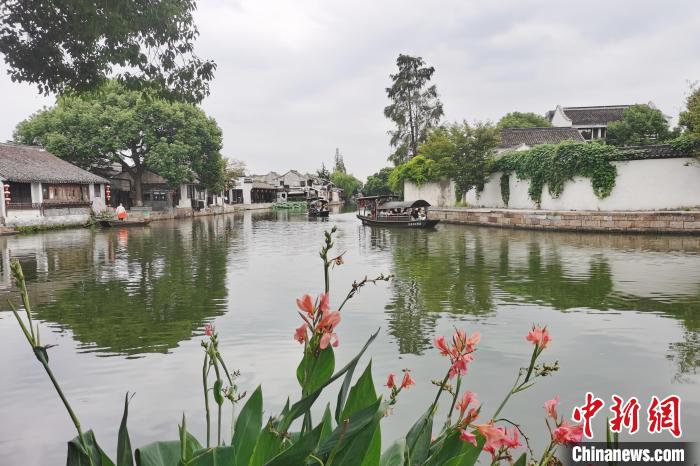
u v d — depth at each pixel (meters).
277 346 6.54
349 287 10.70
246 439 1.67
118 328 7.57
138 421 4.56
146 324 7.78
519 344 6.46
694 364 5.71
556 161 26.34
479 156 31.98
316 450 1.45
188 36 5.24
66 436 4.29
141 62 5.19
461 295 9.62
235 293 10.18
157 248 19.64
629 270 12.15
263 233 27.61
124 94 38.88
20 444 4.16
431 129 46.19
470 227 28.28
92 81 5.32
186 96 5.59
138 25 4.92
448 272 12.46
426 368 5.64
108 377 5.58
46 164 34.09
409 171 41.75
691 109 21.81
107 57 5.09
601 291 9.77
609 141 44.09
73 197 35.12
